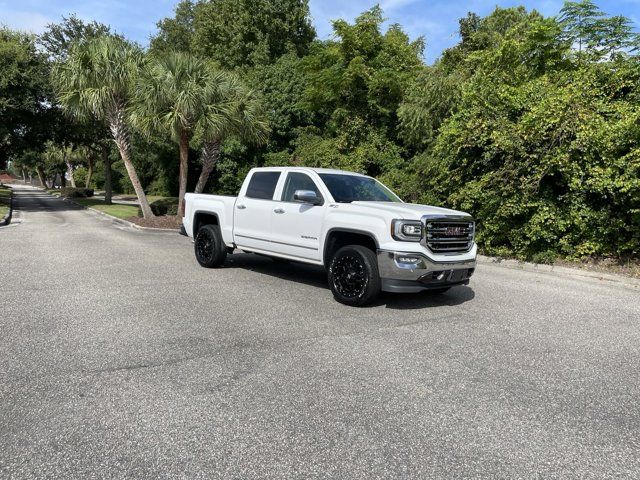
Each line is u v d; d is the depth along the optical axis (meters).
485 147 11.43
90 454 2.84
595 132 9.54
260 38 33.53
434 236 6.15
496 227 11.22
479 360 4.52
